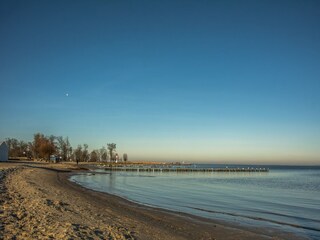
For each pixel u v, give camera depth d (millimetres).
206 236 16938
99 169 120188
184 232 17484
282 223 21391
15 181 33531
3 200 19062
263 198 36750
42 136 133375
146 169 134250
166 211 24844
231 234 17703
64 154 161500
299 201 34594
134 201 30406
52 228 13195
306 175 119250
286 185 61594
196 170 140125
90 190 38781
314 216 24609
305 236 17812
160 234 16094
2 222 13266
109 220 17969
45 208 18156
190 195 38188
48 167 88062
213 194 40156
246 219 22500
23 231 12195
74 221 15492
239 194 41031
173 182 63531
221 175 111375
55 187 35375
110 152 178625
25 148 161125
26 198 21234
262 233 18234
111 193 37062
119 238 13391
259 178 91562
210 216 23297
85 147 178250
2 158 99812
